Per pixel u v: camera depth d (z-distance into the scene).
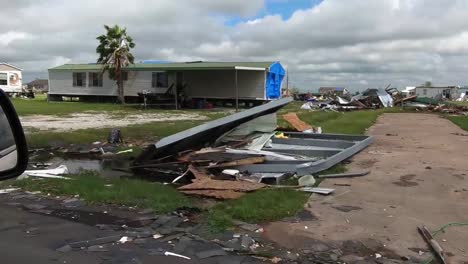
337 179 8.68
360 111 35.94
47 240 5.04
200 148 11.31
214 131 11.35
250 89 36.34
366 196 7.31
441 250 4.79
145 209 6.32
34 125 19.28
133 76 39.53
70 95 43.47
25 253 4.64
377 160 10.94
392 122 23.69
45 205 6.51
